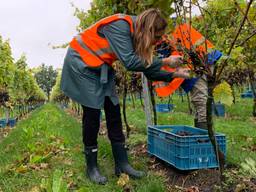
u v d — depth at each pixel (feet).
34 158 12.91
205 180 9.98
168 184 10.23
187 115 33.63
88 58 10.09
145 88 15.52
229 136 18.02
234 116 32.19
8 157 14.84
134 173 10.78
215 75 7.43
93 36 10.10
